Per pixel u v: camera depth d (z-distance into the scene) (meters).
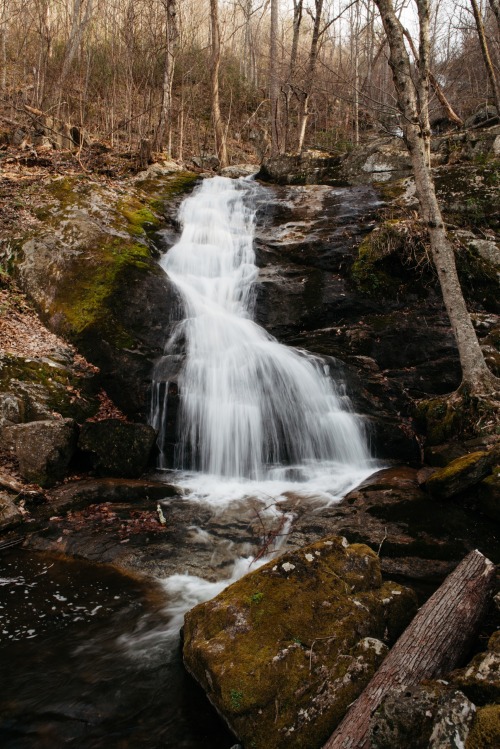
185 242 11.30
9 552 5.27
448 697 2.64
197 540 5.45
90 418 7.70
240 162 19.67
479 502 5.76
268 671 3.28
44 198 11.00
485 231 10.70
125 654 3.92
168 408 7.76
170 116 16.91
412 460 7.70
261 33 29.95
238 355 8.56
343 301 9.86
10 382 7.36
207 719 3.37
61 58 17.91
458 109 18.64
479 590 3.82
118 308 8.79
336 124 22.11
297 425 7.77
